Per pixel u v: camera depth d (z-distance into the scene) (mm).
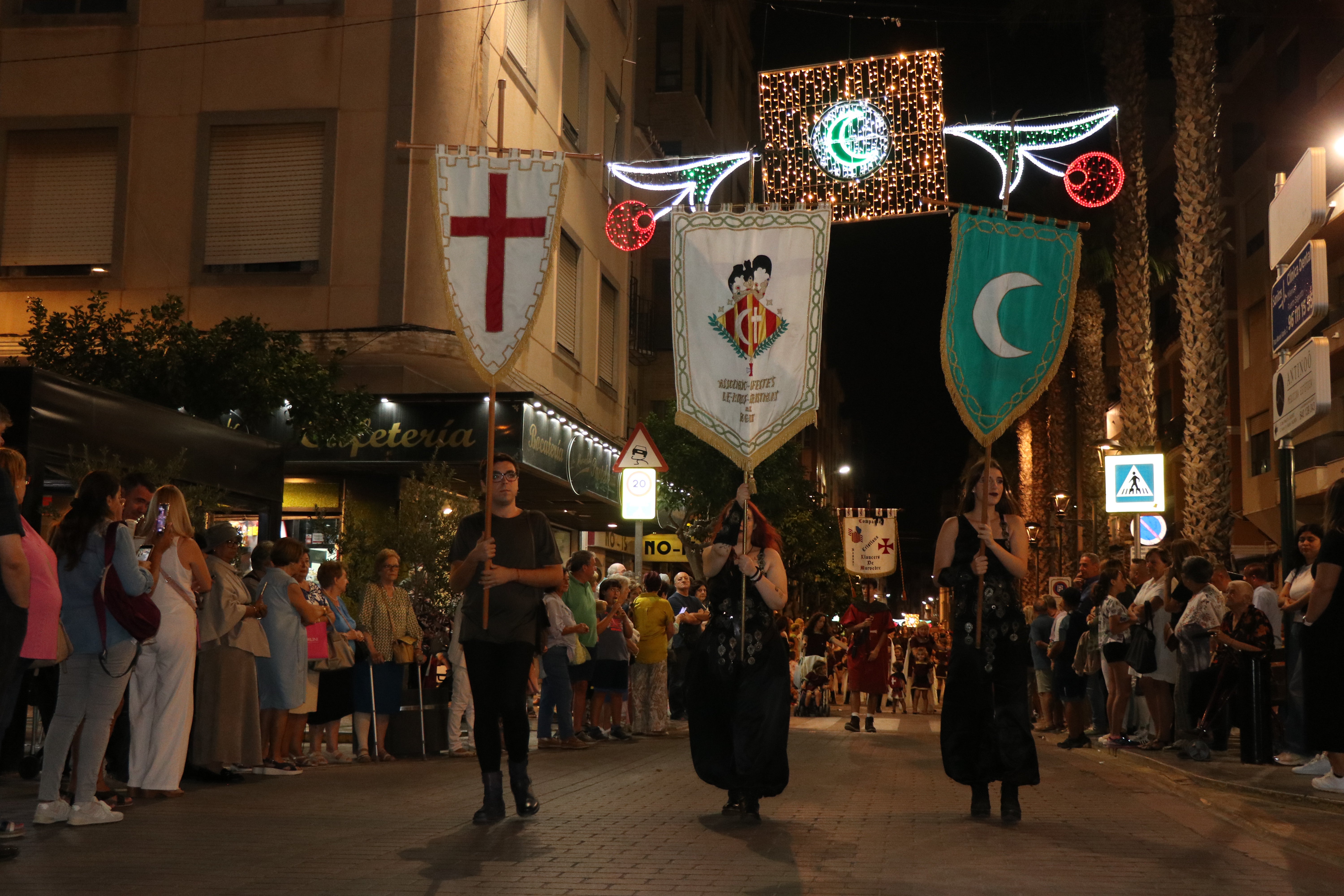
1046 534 38250
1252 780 9367
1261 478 34250
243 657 9531
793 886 5457
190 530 8562
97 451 10945
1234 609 11180
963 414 8109
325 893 5297
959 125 18531
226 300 19422
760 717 7309
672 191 33156
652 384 36625
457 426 19062
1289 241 12484
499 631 7309
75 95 19922
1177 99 21156
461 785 9398
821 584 37344
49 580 6559
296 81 19625
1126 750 12531
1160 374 44438
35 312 16406
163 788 8242
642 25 39062
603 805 8211
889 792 9070
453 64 19656
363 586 14172
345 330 19047
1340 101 30266
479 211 8305
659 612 15562
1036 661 17312
